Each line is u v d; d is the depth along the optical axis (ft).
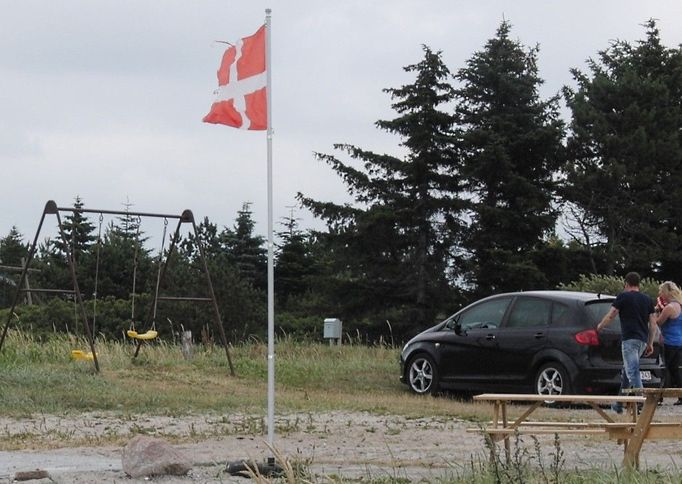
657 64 240.53
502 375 78.89
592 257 218.38
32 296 188.75
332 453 49.16
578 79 241.76
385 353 107.96
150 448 41.88
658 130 227.81
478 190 223.71
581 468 41.93
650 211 218.38
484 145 219.61
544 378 76.64
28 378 72.69
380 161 225.76
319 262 264.31
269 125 46.96
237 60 47.65
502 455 46.50
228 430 56.90
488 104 228.02
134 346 100.89
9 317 85.66
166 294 168.76
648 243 223.51
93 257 189.06
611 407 71.77
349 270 226.38
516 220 214.07
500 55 226.99
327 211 224.53
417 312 214.28
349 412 66.39
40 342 100.22
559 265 215.92
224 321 167.22
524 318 78.84
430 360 83.56
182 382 80.28
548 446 51.83
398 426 59.98
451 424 61.31
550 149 221.66
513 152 222.28
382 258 221.66
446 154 223.51
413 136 220.43
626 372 66.08
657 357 76.69
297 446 51.42
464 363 81.25
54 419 60.95
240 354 103.35
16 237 255.50
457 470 42.39
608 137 220.64
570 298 77.05
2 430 56.29
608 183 217.97
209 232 279.28
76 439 53.31
